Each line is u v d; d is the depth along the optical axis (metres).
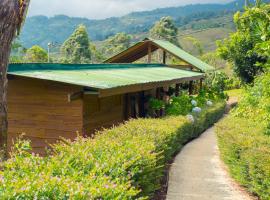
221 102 29.12
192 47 76.12
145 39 27.98
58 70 13.41
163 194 8.18
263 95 9.89
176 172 10.12
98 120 13.26
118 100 15.48
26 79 11.95
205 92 27.70
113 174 5.23
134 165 5.79
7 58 7.24
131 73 16.89
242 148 8.47
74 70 14.34
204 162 11.55
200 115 19.05
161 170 8.21
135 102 17.81
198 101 23.12
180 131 12.55
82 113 11.71
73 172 4.92
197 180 9.41
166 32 66.75
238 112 13.12
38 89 12.06
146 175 6.31
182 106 19.28
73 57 55.22
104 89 11.20
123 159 5.68
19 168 4.90
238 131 9.82
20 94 12.25
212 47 99.44
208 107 23.36
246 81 32.84
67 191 3.96
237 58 32.38
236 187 8.88
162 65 27.44
